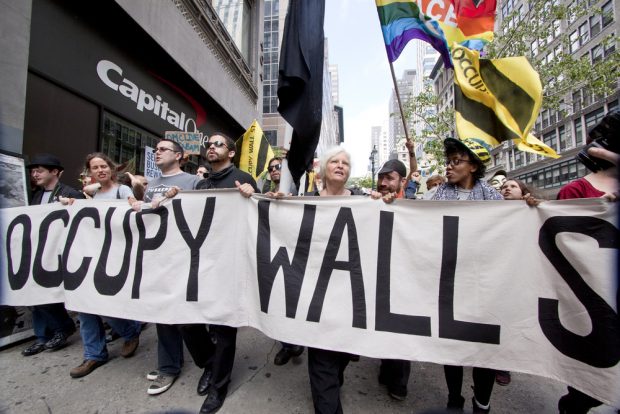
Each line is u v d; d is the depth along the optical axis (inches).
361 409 85.3
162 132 291.9
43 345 117.1
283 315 81.7
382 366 97.7
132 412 82.6
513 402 90.0
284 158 107.8
